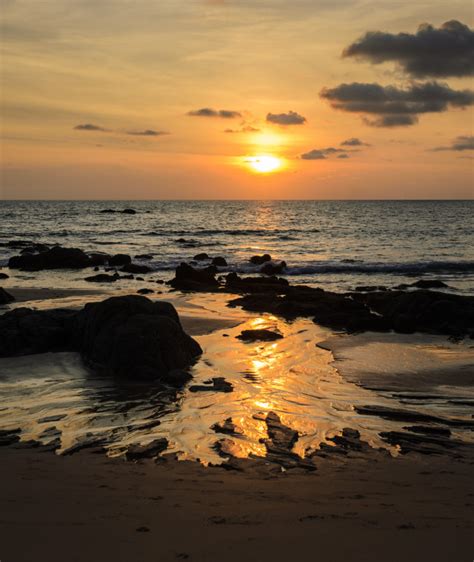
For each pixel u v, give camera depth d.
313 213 123.06
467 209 153.25
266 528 5.21
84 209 134.00
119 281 29.44
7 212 111.94
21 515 5.52
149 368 12.16
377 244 52.19
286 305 20.75
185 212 124.62
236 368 13.02
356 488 6.57
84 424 9.16
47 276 31.56
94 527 5.21
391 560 4.50
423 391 11.35
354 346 15.57
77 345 14.44
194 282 27.31
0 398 10.63
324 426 9.18
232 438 8.48
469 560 4.51
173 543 4.83
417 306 19.47
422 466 7.46
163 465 7.31
